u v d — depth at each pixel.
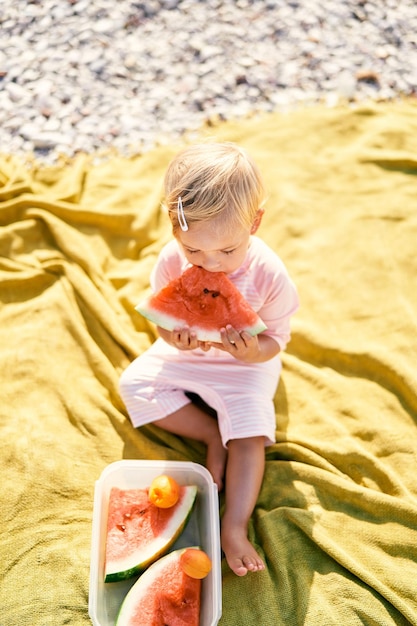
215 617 2.03
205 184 1.93
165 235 3.19
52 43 3.99
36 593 2.16
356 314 2.93
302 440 2.54
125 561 2.11
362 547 2.28
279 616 2.11
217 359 2.47
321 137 3.59
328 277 3.05
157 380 2.50
